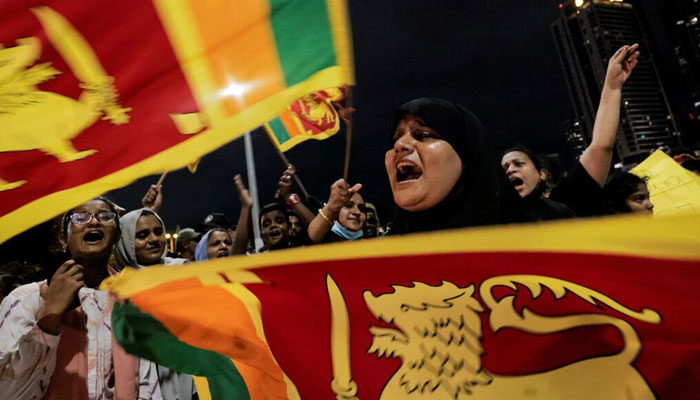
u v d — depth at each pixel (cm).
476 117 180
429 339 113
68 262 185
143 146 158
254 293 126
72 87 156
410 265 105
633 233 67
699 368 93
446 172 163
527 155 278
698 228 63
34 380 176
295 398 131
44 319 175
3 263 325
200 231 572
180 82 160
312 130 282
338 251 88
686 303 85
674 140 11088
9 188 152
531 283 98
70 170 155
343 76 159
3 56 153
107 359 204
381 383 119
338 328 122
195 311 135
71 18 155
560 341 102
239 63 161
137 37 159
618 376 98
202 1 161
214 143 158
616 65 218
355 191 263
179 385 280
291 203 377
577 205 215
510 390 106
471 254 96
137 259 325
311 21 160
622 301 90
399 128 175
